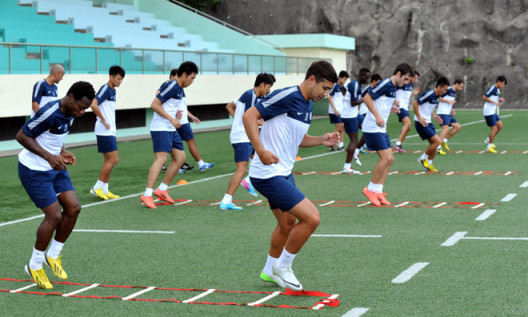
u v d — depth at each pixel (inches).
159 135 365.7
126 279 224.5
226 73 1016.9
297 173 505.4
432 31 1526.8
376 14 1555.1
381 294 200.7
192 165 566.3
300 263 241.1
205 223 321.4
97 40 997.2
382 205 362.6
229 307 191.6
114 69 386.6
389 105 372.2
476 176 470.0
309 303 193.6
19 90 692.1
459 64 1514.5
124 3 1235.9
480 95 1501.0
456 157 593.0
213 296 203.2
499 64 1488.7
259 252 261.0
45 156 208.1
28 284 220.7
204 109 1006.4
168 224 320.5
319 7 1566.2
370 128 364.8
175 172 378.0
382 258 245.8
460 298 194.4
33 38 877.2
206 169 536.4
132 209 362.9
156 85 878.4
